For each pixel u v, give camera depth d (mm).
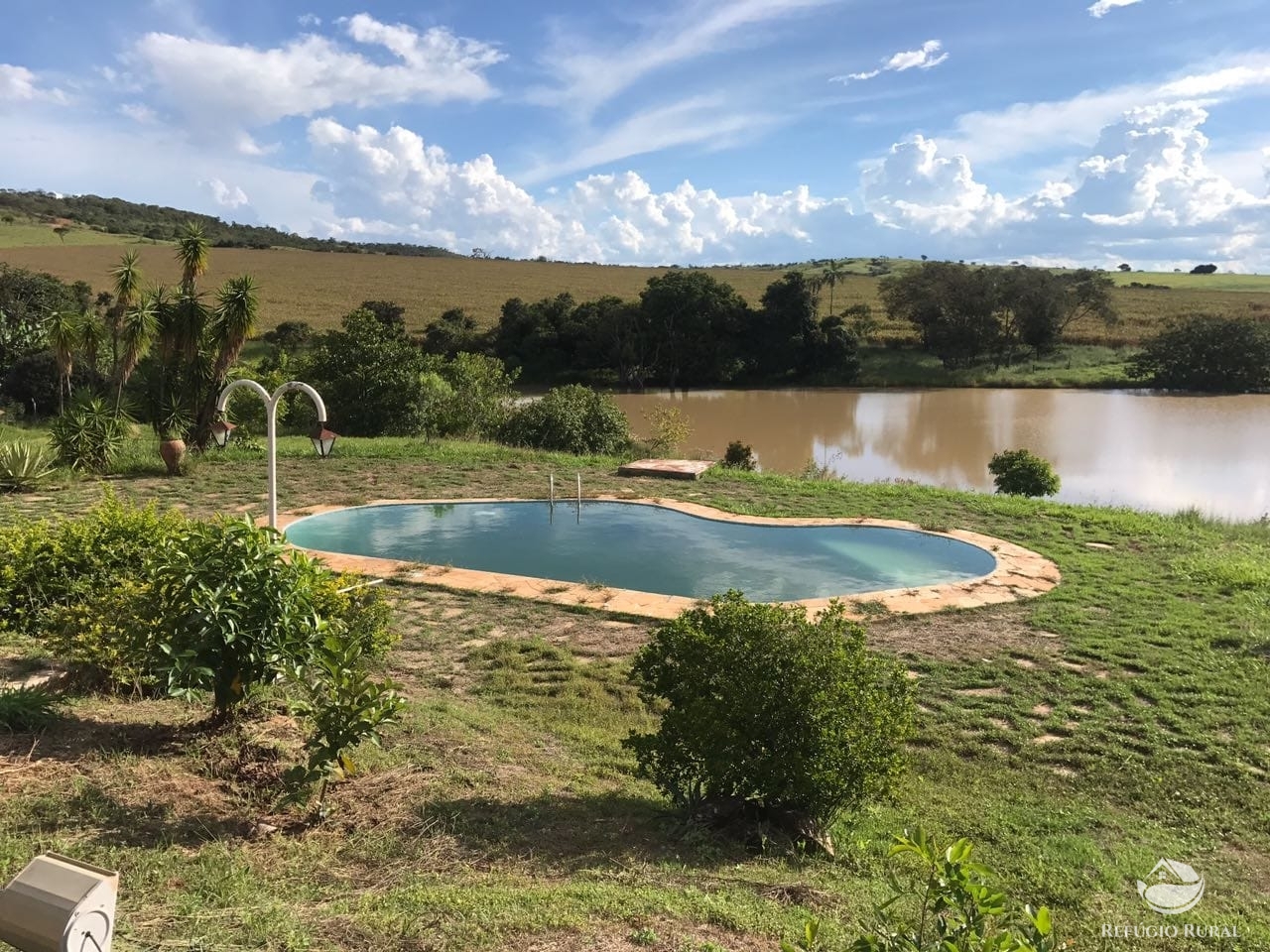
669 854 3645
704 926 2844
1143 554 10336
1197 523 12734
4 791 3359
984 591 8664
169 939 2363
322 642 4113
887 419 33125
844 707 3930
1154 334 55062
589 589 8781
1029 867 3947
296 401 21578
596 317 49094
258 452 16625
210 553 3992
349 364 21359
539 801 4098
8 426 22312
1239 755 5234
